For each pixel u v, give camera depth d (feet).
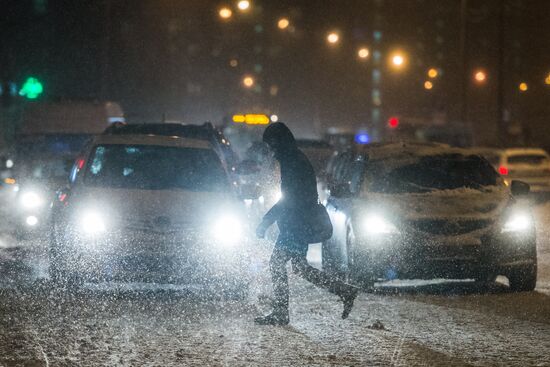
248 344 73.77
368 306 93.86
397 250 102.42
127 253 94.99
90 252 95.40
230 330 79.66
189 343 73.72
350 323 83.87
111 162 108.37
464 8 375.04
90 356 68.59
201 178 106.93
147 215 96.58
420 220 103.40
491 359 69.00
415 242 102.32
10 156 197.36
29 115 222.07
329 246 117.50
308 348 72.49
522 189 112.68
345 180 119.75
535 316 88.33
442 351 71.82
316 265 126.00
